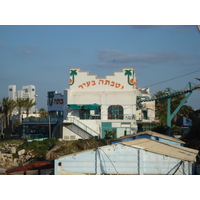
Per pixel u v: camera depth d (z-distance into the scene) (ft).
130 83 188.34
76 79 190.70
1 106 290.76
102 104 186.60
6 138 247.70
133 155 70.33
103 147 71.20
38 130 223.71
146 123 189.98
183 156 71.97
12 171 94.53
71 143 155.63
